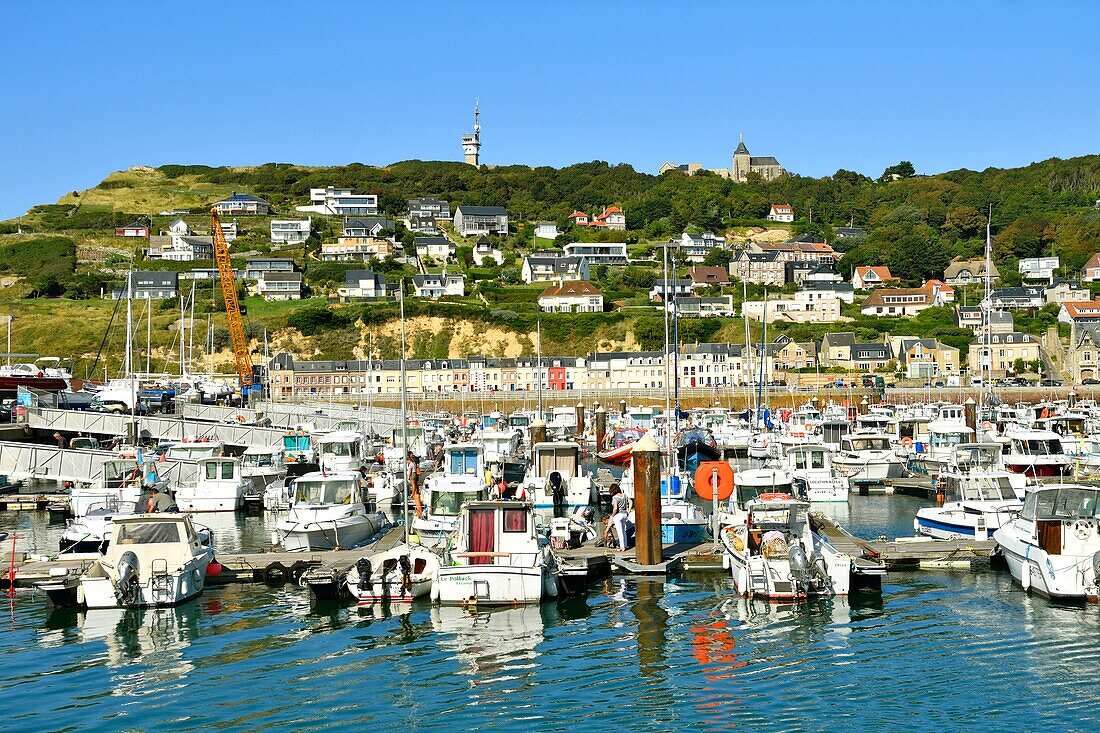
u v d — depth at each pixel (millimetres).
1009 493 51031
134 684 28953
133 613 36094
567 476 63469
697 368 177750
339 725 26156
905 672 29344
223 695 28094
